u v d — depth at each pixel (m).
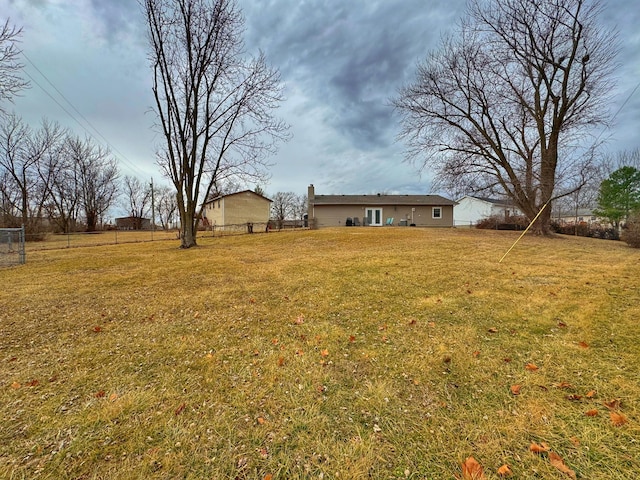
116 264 8.51
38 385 2.38
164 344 3.15
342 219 26.77
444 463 1.55
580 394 2.09
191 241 12.73
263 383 2.37
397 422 1.88
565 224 20.22
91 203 34.06
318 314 3.95
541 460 1.55
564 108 13.48
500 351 2.79
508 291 4.77
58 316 4.07
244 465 1.58
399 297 4.58
